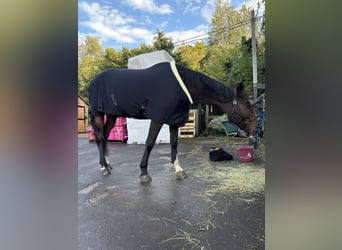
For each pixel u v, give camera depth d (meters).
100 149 3.01
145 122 5.46
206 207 1.91
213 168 3.07
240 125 2.66
